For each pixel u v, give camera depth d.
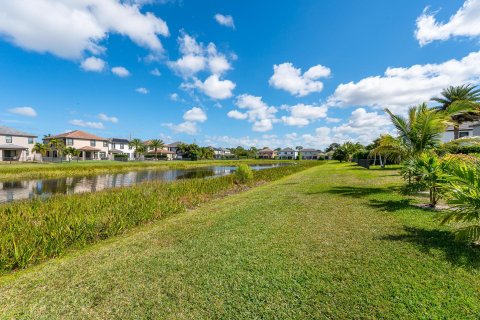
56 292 3.46
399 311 2.74
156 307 3.01
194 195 12.12
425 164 7.36
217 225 6.39
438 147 11.12
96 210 7.57
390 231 5.29
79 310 3.03
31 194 15.64
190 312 2.89
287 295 3.13
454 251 4.16
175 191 12.02
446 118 11.17
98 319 2.85
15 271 4.30
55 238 5.09
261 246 4.75
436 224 5.64
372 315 2.71
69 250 5.26
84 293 3.39
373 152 13.34
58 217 6.48
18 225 5.85
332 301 2.97
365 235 5.11
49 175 25.84
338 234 5.24
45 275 4.02
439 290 3.09
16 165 32.94
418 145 11.22
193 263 4.15
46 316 2.95
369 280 3.38
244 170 18.25
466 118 25.59
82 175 28.59
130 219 7.02
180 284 3.50
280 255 4.30
